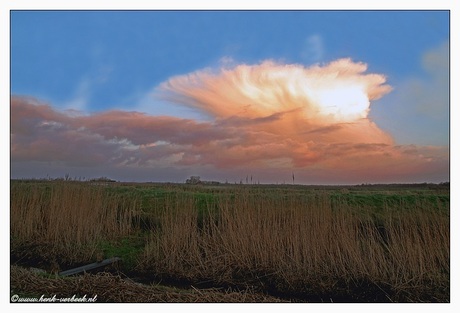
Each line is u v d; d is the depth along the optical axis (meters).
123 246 9.85
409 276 8.05
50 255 9.38
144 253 9.23
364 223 9.39
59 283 7.47
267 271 8.52
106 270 8.91
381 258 8.20
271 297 7.79
